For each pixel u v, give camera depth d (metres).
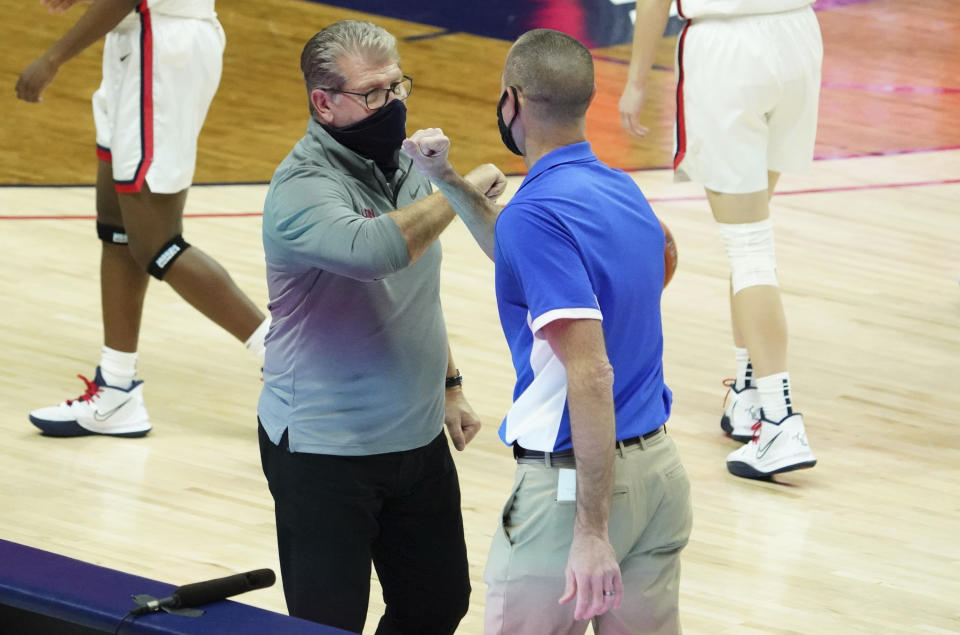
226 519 14.52
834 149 33.84
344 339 10.02
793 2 16.70
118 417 16.67
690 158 17.06
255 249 24.64
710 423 18.23
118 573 7.68
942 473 16.77
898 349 21.25
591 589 8.53
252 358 19.83
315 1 44.56
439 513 10.74
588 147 9.27
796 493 16.03
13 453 16.02
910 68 41.97
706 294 23.53
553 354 8.92
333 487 10.15
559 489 8.98
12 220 25.56
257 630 7.19
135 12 16.27
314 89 9.90
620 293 8.93
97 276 22.81
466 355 20.08
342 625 10.32
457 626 11.20
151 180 16.27
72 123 32.72
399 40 41.12
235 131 32.62
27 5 42.34
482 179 9.87
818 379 19.84
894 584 13.77
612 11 45.22
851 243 26.81
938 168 32.56
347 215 9.55
